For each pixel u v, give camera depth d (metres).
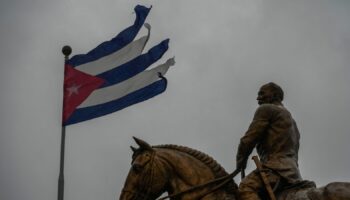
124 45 19.58
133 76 19.39
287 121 14.05
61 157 18.48
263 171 13.68
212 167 13.90
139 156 13.80
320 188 13.29
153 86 19.38
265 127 13.96
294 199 13.35
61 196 18.11
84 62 19.44
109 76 19.38
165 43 19.61
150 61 19.53
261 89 14.52
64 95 19.20
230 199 13.66
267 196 13.69
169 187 13.86
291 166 13.77
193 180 13.73
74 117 19.03
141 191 13.64
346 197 12.95
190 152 14.03
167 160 13.83
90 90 19.25
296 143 14.22
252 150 13.98
